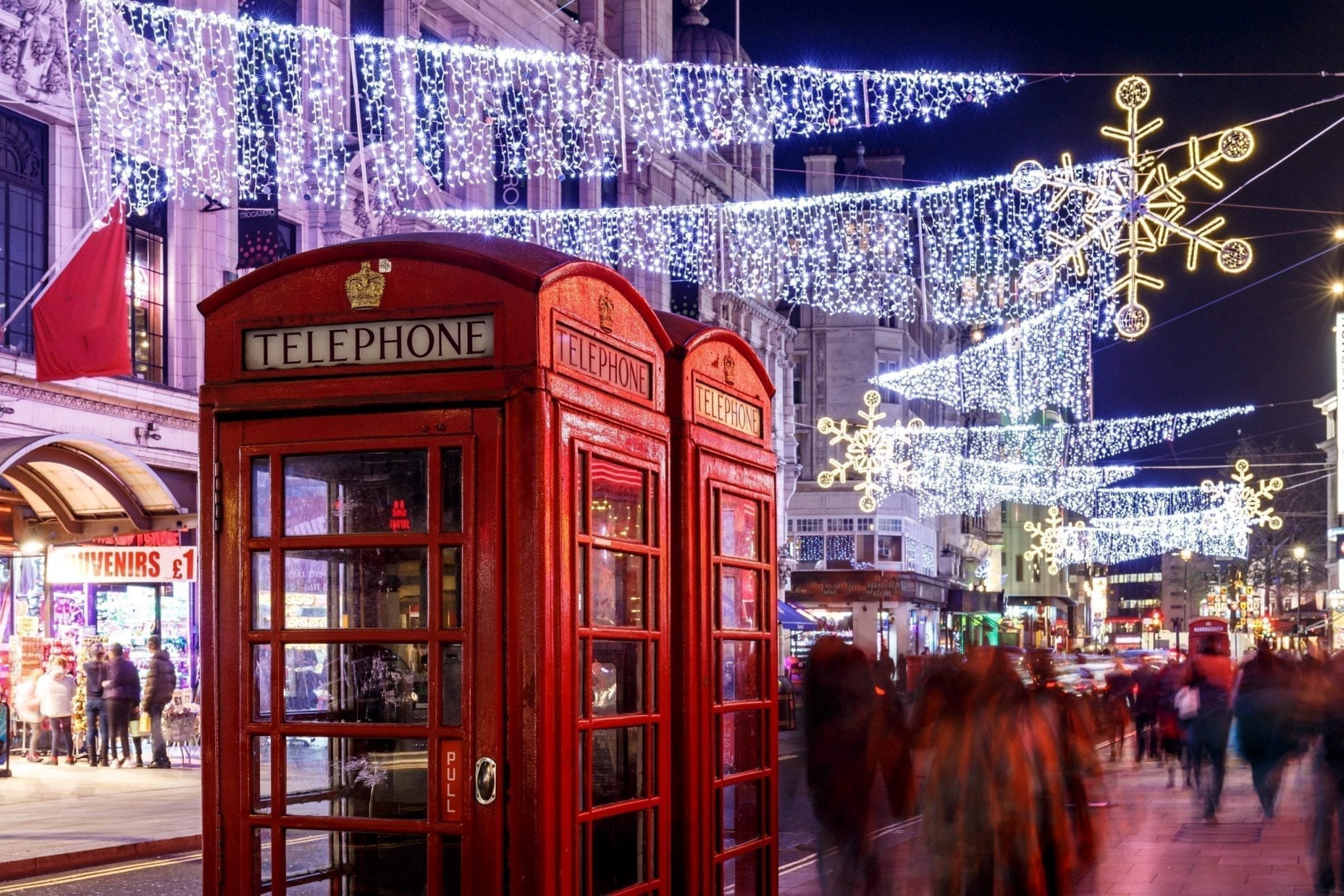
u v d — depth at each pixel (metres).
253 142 28.31
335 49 30.28
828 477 43.31
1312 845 12.59
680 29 53.44
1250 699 17.48
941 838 8.75
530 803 5.46
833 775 10.66
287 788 5.68
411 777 5.61
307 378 5.87
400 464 5.74
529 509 5.57
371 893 5.62
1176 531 78.88
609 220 41.38
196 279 26.98
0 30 23.16
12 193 23.66
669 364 7.08
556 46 39.19
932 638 67.56
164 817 16.70
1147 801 20.44
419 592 5.67
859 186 71.19
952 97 22.25
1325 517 76.88
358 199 31.05
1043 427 73.69
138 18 26.08
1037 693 11.55
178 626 25.50
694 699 6.86
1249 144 15.98
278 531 5.80
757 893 7.76
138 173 25.86
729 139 39.84
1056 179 16.98
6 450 20.12
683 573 6.90
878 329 65.88
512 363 5.66
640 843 6.35
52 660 23.61
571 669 5.70
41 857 13.41
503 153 36.53
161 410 26.30
